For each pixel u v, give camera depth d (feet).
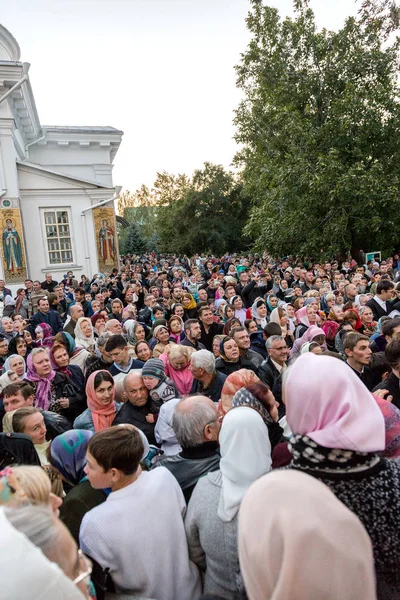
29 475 5.23
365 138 71.00
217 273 58.13
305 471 4.99
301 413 5.11
